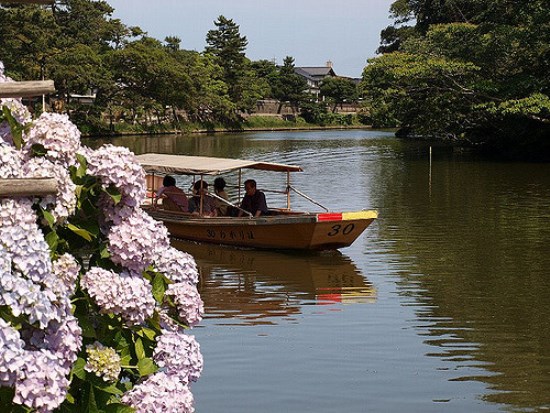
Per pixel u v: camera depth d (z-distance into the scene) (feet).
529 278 51.80
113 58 256.11
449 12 217.97
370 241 65.57
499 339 38.65
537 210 84.33
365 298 46.83
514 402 30.71
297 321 41.73
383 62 172.35
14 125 15.96
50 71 223.71
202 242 64.85
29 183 14.70
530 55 158.40
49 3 16.24
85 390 15.44
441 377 33.30
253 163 66.49
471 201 92.48
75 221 16.12
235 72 366.22
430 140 239.09
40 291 14.28
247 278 52.31
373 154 177.17
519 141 166.50
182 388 16.03
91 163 15.98
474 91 159.33
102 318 15.94
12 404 14.06
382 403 30.50
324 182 116.16
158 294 16.83
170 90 265.13
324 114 423.64
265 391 31.58
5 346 13.56
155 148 203.72
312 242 59.72
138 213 16.44
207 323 41.45
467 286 49.62
